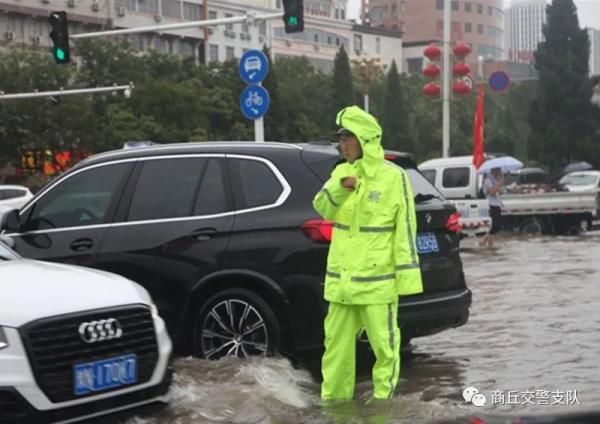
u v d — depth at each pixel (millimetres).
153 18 80812
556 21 59438
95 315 5457
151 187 7637
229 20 21469
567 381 7066
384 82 81688
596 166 59375
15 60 51031
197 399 6309
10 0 67625
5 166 52875
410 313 7055
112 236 7551
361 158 6125
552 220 25188
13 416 5062
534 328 9430
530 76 64250
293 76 75312
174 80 62531
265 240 7078
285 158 7309
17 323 5141
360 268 6055
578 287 12672
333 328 6254
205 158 7559
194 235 7289
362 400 6359
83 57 55031
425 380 7215
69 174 7949
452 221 7617
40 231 7820
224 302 7199
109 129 52531
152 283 7359
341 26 108938
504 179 29844
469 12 129375
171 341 6699
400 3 130500
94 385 5383
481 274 14773
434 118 77125
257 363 6949
